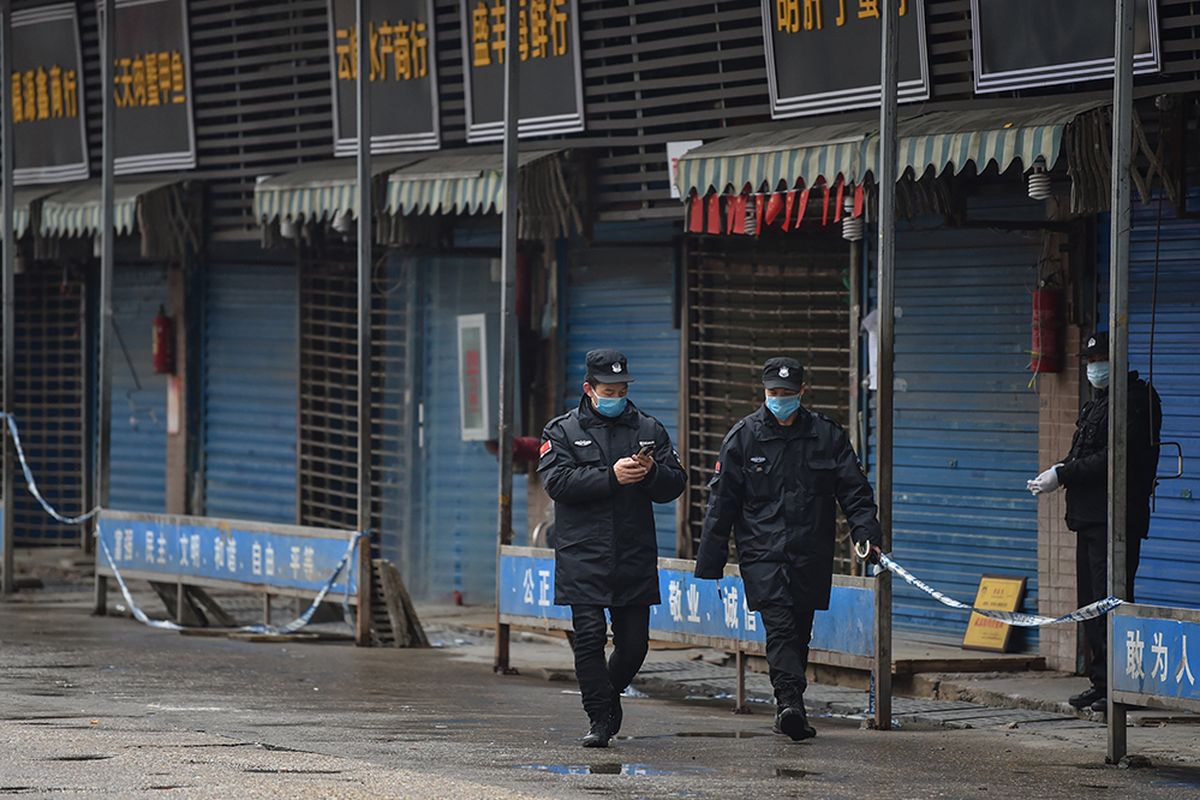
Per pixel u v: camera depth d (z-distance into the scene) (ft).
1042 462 128.26
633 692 122.83
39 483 221.05
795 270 145.48
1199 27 110.22
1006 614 90.27
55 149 202.59
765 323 148.36
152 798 66.69
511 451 127.85
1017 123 110.73
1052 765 86.17
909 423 137.08
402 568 174.81
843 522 143.13
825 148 120.67
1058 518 126.93
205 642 143.54
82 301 215.31
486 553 170.71
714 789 74.23
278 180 168.76
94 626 155.12
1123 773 83.66
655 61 146.72
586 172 152.76
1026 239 129.59
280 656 134.21
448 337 172.55
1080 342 125.39
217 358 201.26
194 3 187.62
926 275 135.74
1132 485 102.53
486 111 159.22
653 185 150.41
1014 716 108.47
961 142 111.65
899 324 137.28
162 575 158.40
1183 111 112.57
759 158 125.08
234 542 151.74
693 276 152.46
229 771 73.61
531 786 73.41
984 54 120.67
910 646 133.18
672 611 113.80
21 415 220.84
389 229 163.73
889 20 98.12
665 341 155.43
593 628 89.97
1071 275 125.39
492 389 165.07
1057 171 120.47
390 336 178.29
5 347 177.17
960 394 134.10
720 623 109.70
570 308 163.43
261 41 181.88
